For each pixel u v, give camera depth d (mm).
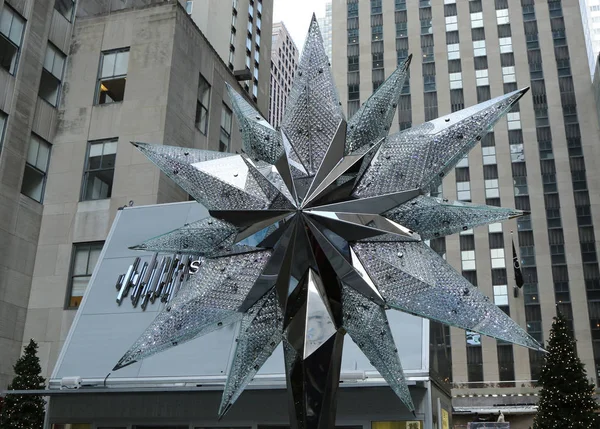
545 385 20719
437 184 8070
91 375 13789
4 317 23016
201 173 8414
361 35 66812
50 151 26172
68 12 28234
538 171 56875
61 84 27203
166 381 13188
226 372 13031
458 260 55312
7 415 16297
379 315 7777
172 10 27250
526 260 54531
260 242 7957
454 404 51000
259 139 8797
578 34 60875
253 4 85125
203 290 8188
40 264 24547
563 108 58562
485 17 63625
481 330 7090
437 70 63000
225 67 31812
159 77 26234
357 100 64625
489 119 7777
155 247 8477
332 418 7582
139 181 24578
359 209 7711
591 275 53281
